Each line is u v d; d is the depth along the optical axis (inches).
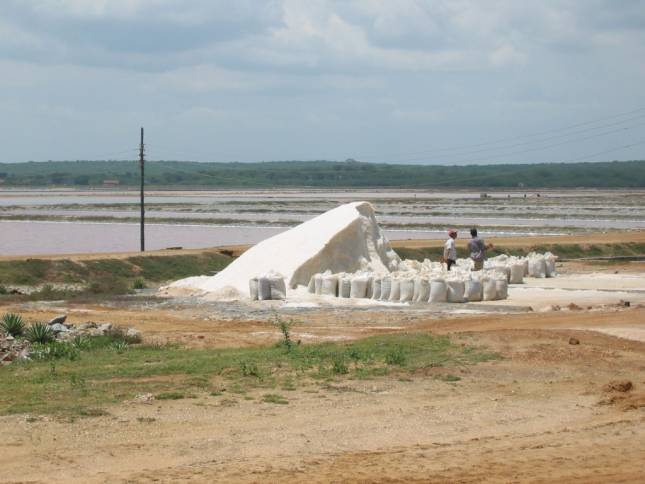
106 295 1488.7
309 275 1392.7
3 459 452.8
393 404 599.5
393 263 1542.8
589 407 601.3
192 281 1530.5
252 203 6067.9
